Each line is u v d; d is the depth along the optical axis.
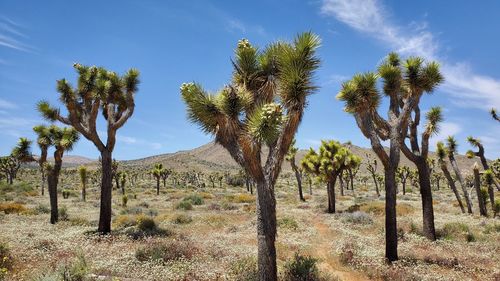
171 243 14.70
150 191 74.50
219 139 9.32
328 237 20.27
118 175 76.81
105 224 19.17
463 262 13.73
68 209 34.53
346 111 14.15
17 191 52.75
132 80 19.33
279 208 39.22
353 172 67.38
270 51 10.11
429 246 16.70
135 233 18.73
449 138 31.34
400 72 15.07
